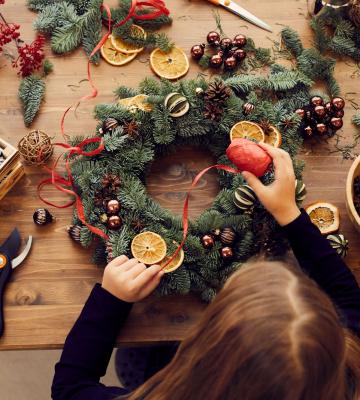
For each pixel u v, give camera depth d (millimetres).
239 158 927
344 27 1178
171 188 1106
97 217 1012
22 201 1075
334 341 639
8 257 1028
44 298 1022
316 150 1124
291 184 924
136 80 1158
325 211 1068
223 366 652
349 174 998
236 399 650
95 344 912
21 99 1122
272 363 619
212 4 1213
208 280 998
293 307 636
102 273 1039
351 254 1062
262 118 1070
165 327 1003
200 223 1013
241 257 1008
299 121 1073
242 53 1136
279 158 927
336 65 1183
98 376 920
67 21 1158
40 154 1047
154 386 781
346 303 904
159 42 1148
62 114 1130
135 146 1053
